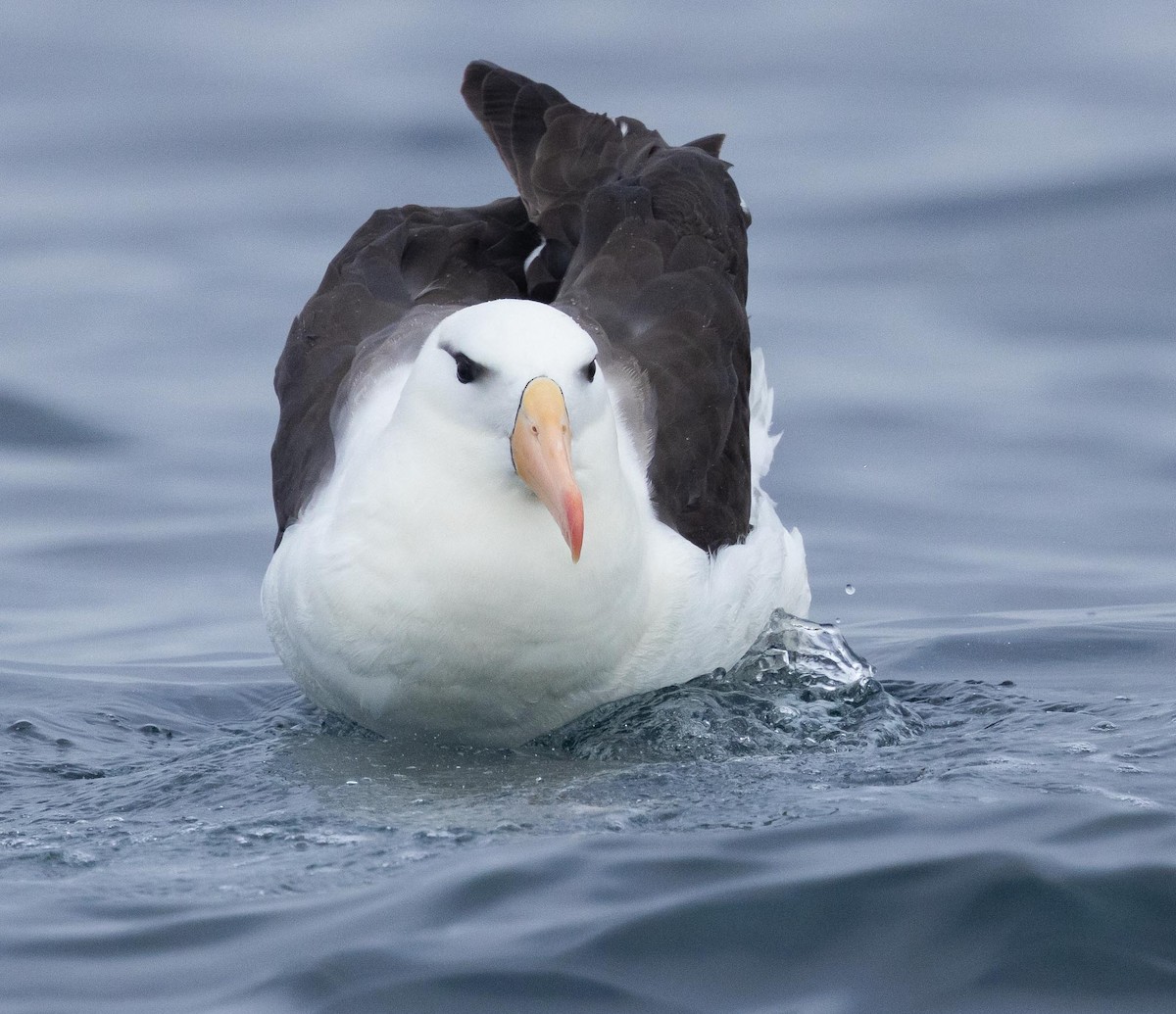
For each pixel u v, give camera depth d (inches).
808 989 274.5
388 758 411.8
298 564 411.8
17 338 818.8
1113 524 643.5
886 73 1115.9
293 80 1111.6
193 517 661.3
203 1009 269.0
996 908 291.7
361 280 490.6
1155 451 696.4
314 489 435.5
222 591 607.8
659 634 422.3
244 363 795.4
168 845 344.5
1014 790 352.5
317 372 466.3
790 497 670.5
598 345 455.2
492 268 510.9
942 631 541.3
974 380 760.3
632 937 285.6
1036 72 1107.3
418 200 984.9
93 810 373.1
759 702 433.7
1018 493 668.7
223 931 294.8
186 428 732.7
